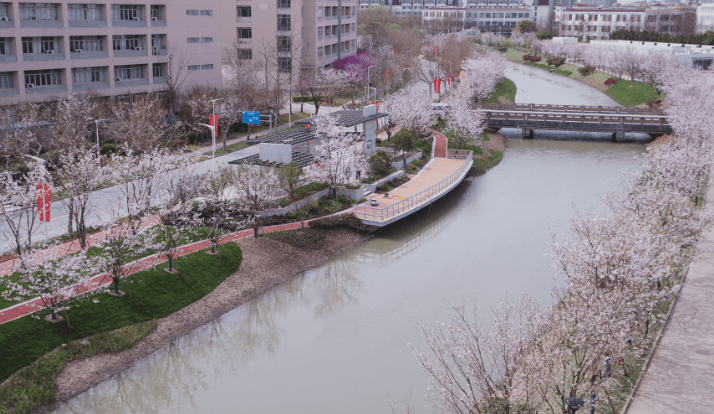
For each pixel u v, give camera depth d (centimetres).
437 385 3069
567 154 8425
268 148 5553
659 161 5134
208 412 2986
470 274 4550
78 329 3409
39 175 4112
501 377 2730
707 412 2634
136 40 8525
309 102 11294
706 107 7888
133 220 4044
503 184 6956
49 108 6769
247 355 3516
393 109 8006
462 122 8069
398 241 5247
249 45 11725
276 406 3023
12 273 3688
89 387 3144
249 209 4712
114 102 7838
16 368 3067
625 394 2784
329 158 5675
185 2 9062
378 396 3081
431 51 16875
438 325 3753
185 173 4653
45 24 7225
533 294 4162
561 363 2827
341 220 5184
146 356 3441
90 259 3753
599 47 16700
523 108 10419
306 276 4544
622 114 9838
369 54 14862
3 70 6875
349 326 3822
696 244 4266
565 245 3266
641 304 2962
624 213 3659
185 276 4069
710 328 3344
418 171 6956
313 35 12481
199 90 8394
